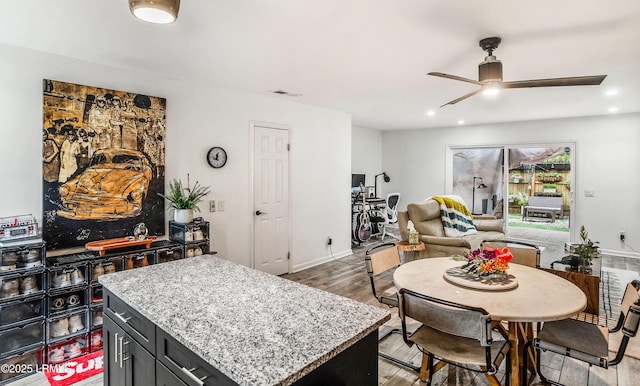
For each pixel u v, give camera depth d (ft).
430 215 16.12
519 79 11.10
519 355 7.34
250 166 13.61
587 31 7.43
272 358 3.42
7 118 8.29
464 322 5.35
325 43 8.25
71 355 8.41
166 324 4.17
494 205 22.70
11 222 8.09
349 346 3.84
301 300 4.98
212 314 4.48
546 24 7.10
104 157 9.62
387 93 13.62
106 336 5.70
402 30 7.43
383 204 24.39
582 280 10.00
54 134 8.79
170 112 11.19
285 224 15.20
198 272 6.35
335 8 6.46
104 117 9.61
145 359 4.64
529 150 21.33
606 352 5.98
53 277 8.19
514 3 6.22
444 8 6.44
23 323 7.73
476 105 16.03
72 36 7.80
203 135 12.06
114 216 9.84
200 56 9.18
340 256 18.29
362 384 4.09
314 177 16.57
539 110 17.30
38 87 8.68
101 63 9.66
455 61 9.57
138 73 10.45
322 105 16.15
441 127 24.17
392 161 26.40
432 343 6.25
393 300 8.41
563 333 6.61
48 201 8.75
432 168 24.71
